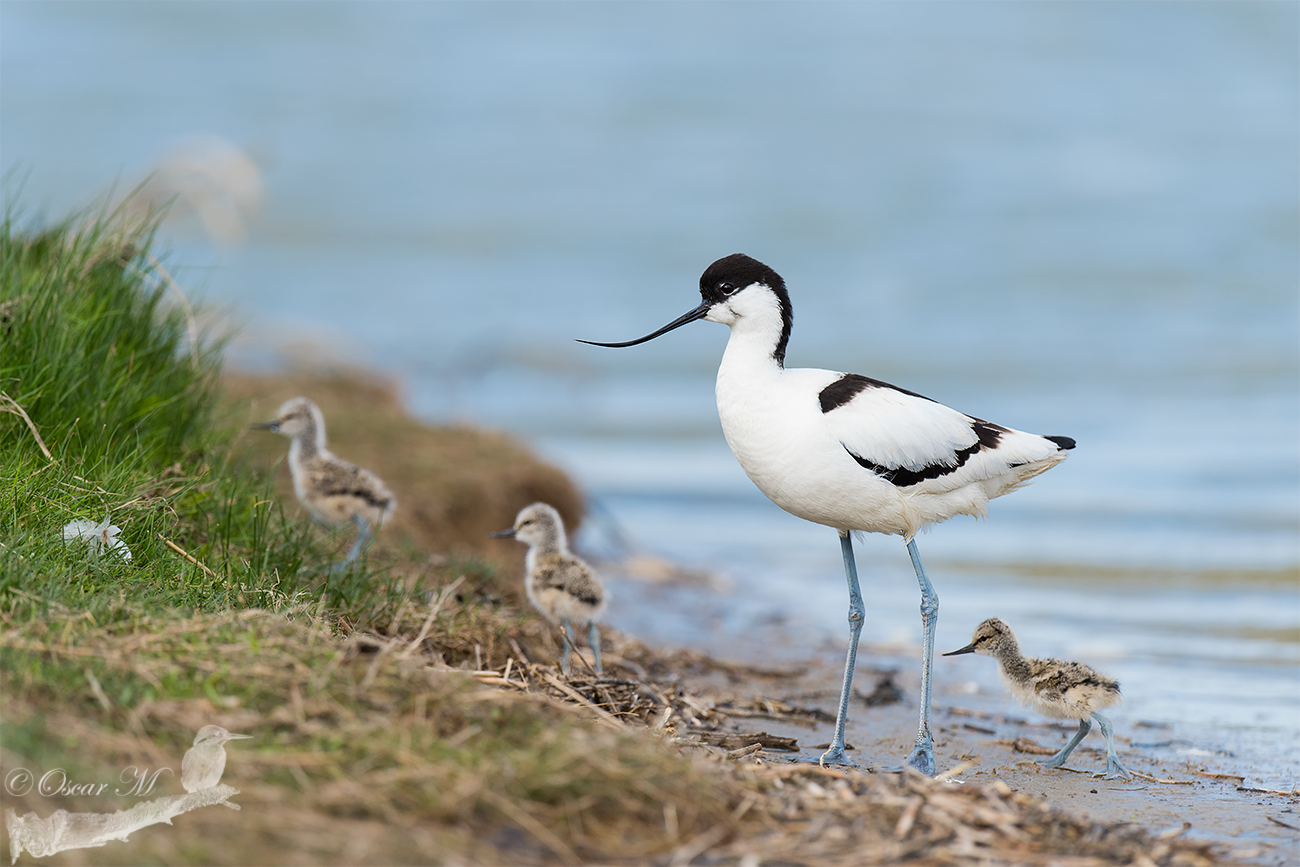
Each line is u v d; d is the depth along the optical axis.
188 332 11.02
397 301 32.38
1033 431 22.36
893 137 49.66
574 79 60.38
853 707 10.24
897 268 34.38
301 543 9.59
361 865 5.02
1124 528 17.08
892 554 16.47
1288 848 6.78
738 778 6.56
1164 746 9.29
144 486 8.79
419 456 15.66
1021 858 5.93
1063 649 12.29
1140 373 25.88
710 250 36.62
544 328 29.92
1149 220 38.28
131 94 56.75
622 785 5.93
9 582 6.73
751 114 53.78
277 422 11.36
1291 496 18.25
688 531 17.88
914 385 25.36
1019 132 50.03
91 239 10.70
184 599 7.31
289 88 58.94
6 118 51.75
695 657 11.32
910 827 6.07
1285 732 9.68
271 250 37.03
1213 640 12.55
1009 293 31.92
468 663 8.79
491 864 5.23
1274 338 28.12
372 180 45.66
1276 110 52.91
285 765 5.59
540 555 10.18
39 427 9.06
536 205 42.06
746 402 8.80
